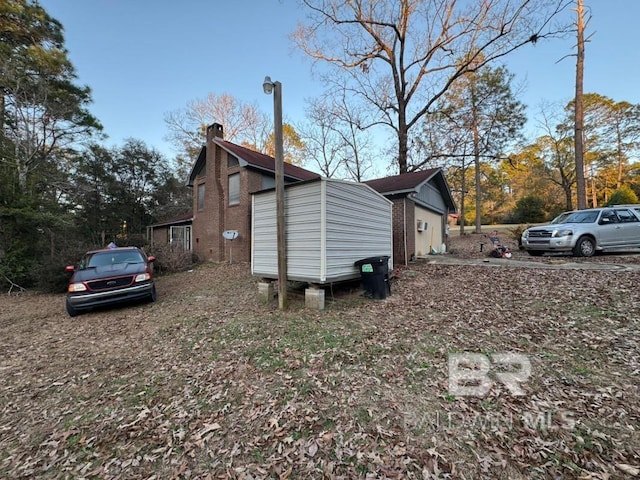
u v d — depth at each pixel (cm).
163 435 238
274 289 701
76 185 1519
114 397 303
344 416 248
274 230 646
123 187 2092
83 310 668
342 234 612
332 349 383
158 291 862
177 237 1895
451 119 1780
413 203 1123
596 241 859
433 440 215
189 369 355
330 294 662
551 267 721
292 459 205
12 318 655
